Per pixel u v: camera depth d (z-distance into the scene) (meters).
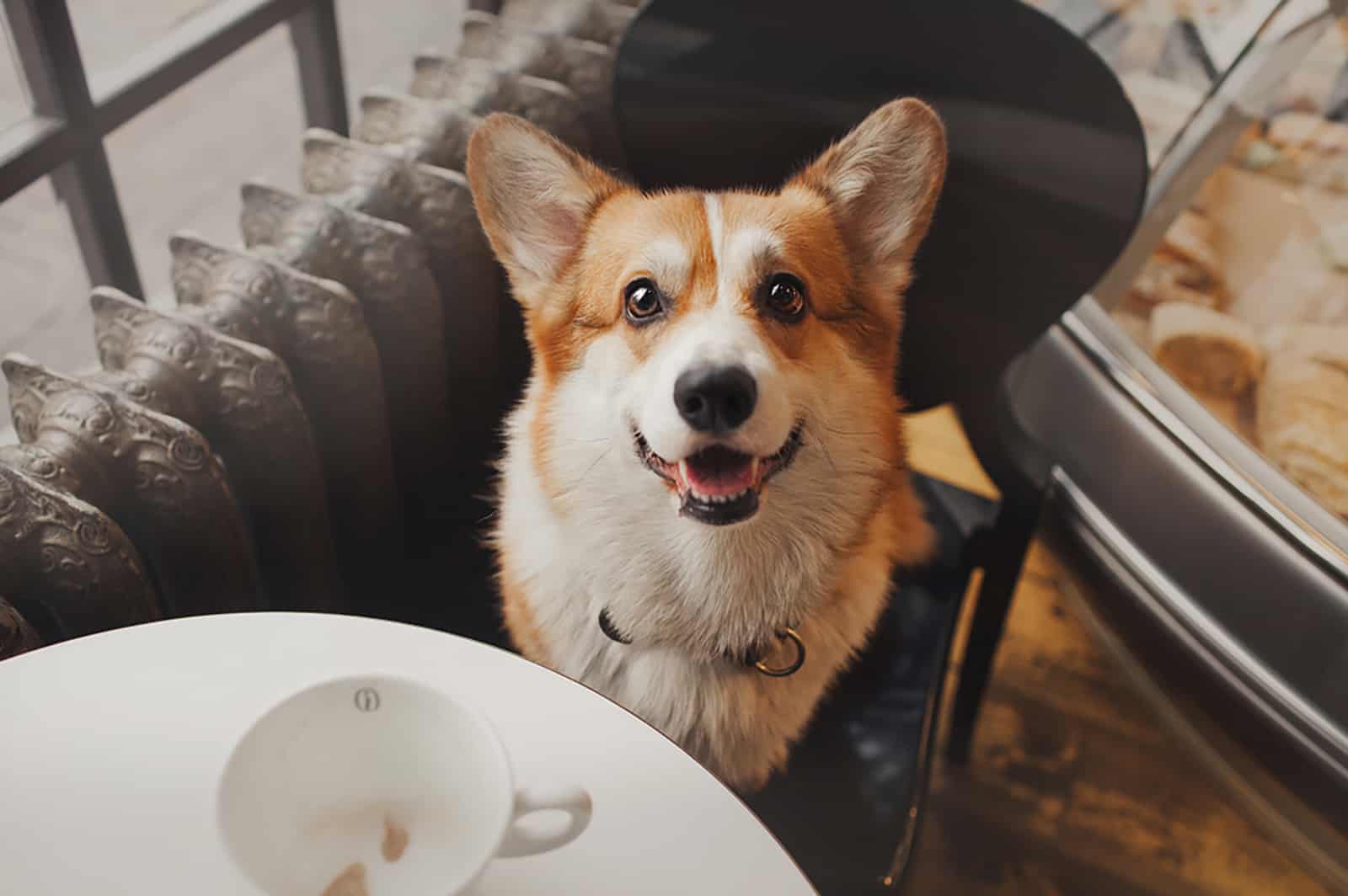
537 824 0.60
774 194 1.25
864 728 1.37
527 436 1.25
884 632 1.47
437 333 1.50
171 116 2.12
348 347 1.33
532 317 1.22
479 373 1.70
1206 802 1.88
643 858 0.69
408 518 1.72
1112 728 1.98
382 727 0.59
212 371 1.23
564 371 1.18
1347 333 1.65
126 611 1.12
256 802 0.56
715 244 1.10
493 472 1.77
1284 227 1.72
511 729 0.76
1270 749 1.73
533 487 1.25
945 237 1.37
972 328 1.42
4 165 1.41
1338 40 1.61
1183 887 1.76
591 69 1.84
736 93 1.38
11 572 1.06
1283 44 1.67
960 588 1.53
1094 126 1.23
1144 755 1.94
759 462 1.08
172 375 1.23
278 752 0.58
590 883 0.67
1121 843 1.81
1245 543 1.66
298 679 0.77
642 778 0.73
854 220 1.22
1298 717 1.65
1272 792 1.77
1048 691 2.03
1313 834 1.74
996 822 1.83
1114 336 1.86
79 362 1.98
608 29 1.96
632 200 1.18
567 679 0.80
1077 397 1.90
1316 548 1.58
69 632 1.14
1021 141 1.28
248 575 1.28
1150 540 1.81
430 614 1.58
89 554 1.06
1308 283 1.70
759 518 1.15
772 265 1.10
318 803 0.59
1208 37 1.75
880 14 1.28
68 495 1.06
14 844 0.66
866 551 1.29
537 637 1.29
